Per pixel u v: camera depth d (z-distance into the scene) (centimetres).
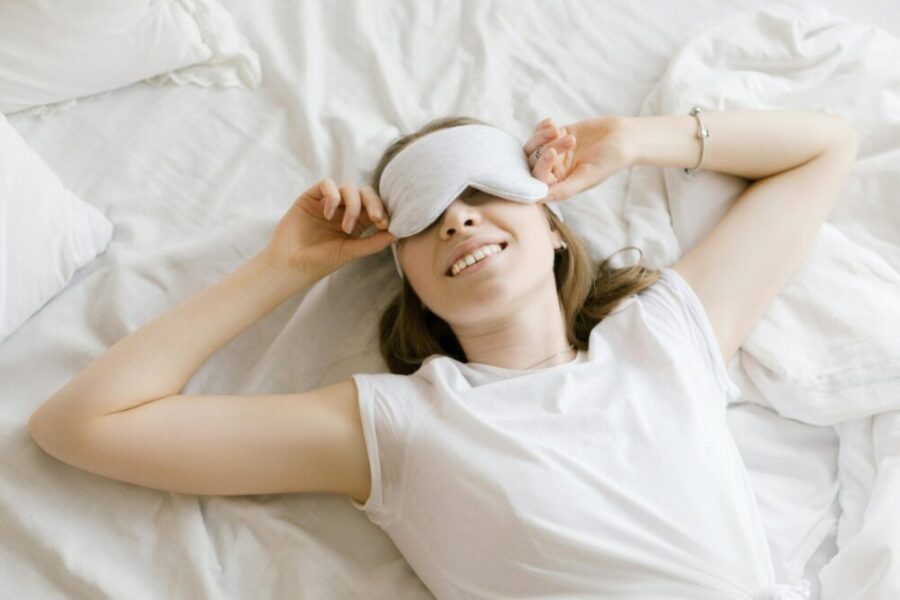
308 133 122
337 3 135
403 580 99
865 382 103
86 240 110
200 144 122
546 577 88
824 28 131
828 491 104
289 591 96
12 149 103
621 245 117
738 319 107
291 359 109
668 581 87
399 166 99
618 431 94
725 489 91
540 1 137
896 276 110
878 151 121
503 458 91
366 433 95
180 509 98
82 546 95
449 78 129
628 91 131
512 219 97
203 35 125
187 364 97
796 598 86
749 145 113
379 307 116
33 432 94
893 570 87
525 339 103
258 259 102
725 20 133
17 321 105
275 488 96
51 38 115
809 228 110
